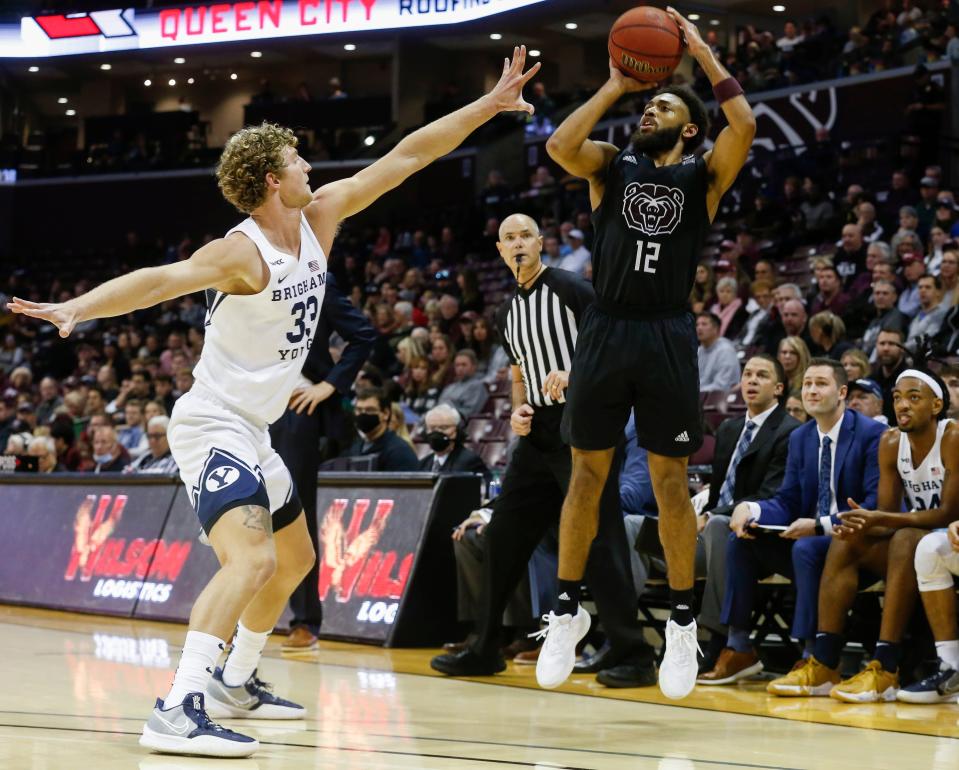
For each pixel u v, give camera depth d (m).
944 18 17.20
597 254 4.21
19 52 26.67
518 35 25.20
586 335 4.21
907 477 5.33
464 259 19.44
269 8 24.50
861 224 12.76
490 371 13.12
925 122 14.27
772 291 11.30
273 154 3.52
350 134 26.02
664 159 4.16
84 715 3.90
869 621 5.87
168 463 9.80
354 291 18.03
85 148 28.03
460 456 7.38
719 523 5.74
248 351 3.59
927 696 4.80
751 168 16.06
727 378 10.15
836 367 5.63
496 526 5.45
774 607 6.03
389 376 13.52
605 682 5.21
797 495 5.69
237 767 3.04
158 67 28.97
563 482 5.30
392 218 22.06
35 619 7.77
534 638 6.31
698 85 19.03
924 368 5.38
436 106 25.33
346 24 23.77
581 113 4.11
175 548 7.83
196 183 26.08
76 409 14.48
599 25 24.28
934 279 9.68
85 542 8.51
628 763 3.23
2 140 28.94
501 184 19.94
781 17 23.27
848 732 3.96
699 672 5.69
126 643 6.35
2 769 2.94
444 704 4.45
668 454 4.16
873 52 17.50
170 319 20.39
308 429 6.14
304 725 3.86
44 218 27.23
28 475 9.17
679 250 4.09
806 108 17.70
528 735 3.73
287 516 3.85
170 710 3.22
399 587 6.59
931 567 4.86
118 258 24.86
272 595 3.95
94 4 26.31
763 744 3.66
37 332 21.88
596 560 5.27
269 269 3.51
